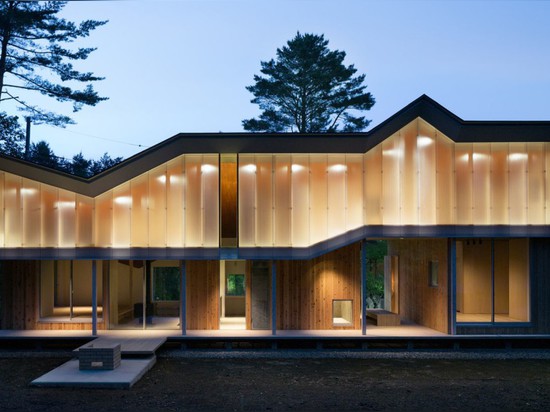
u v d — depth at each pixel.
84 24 35.50
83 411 11.57
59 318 19.72
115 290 19.53
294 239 18.39
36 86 36.31
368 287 31.77
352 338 18.17
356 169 18.58
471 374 15.41
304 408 11.98
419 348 18.81
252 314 19.42
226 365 16.39
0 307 21.64
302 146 18.27
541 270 18.75
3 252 18.53
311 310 19.44
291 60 40.69
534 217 18.39
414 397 12.94
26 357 17.55
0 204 18.58
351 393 13.29
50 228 18.48
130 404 12.13
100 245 18.39
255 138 18.12
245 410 11.79
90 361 14.73
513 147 18.47
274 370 15.77
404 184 18.44
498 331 18.59
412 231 18.38
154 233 18.38
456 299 20.50
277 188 18.48
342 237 18.44
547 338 18.42
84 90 36.62
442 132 18.36
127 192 18.45
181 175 18.42
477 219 18.36
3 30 33.69
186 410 11.73
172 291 19.92
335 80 41.47
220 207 19.14
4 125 38.69
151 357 16.38
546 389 13.76
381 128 18.12
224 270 22.34
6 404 12.05
